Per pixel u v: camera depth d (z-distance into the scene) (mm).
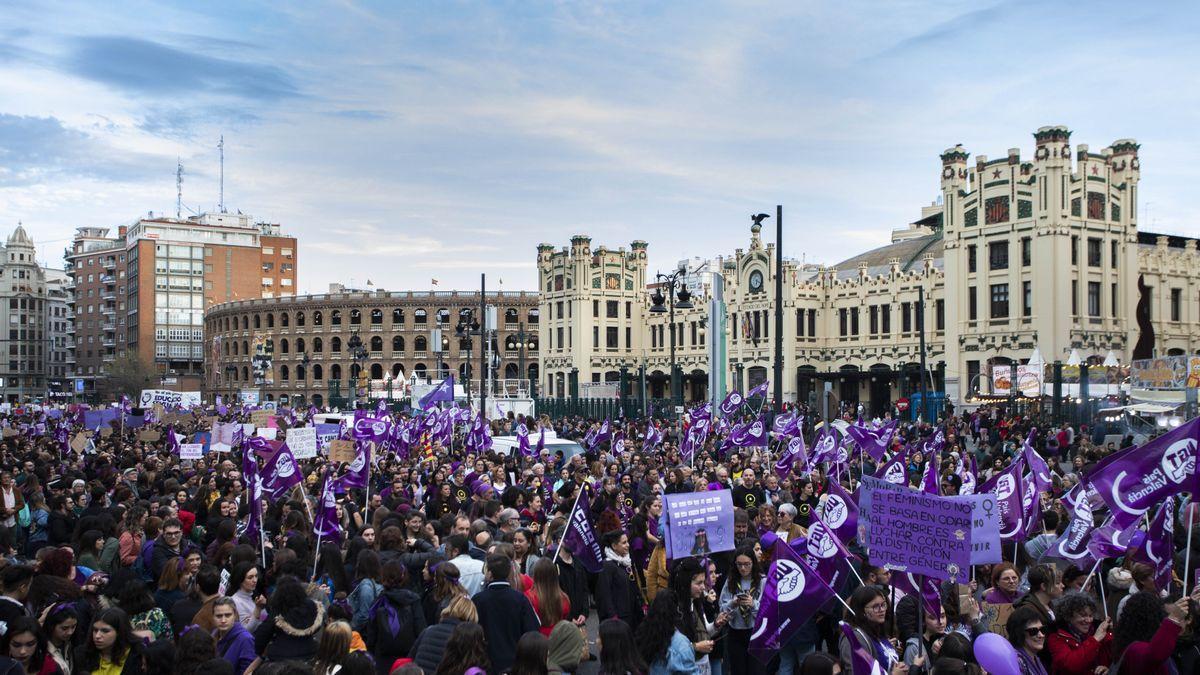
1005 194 71875
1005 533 15297
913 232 107500
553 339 113125
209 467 27391
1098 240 71438
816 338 90500
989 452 34062
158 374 169625
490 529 15094
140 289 175750
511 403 69375
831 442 27969
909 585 11648
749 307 93062
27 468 23953
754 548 13258
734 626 12539
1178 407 40344
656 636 9961
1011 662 7910
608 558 14195
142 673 9773
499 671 10633
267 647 10281
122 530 15328
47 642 10312
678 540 13391
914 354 81750
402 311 142625
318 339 145875
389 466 26344
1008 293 71562
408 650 11461
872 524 10508
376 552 13008
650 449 34656
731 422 38406
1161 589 12586
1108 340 71125
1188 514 11727
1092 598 10320
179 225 180250
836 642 12617
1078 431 47375
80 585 12867
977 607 11336
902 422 57062
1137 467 12023
